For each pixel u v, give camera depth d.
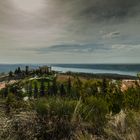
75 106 3.96
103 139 3.11
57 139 3.29
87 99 4.41
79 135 3.23
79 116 3.65
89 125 3.51
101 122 3.60
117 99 4.79
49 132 3.36
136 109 4.33
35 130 3.39
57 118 3.57
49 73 99.69
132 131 3.05
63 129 3.43
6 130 3.31
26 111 3.82
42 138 3.32
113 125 3.38
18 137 3.27
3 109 3.88
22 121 3.45
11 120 3.46
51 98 4.17
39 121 3.51
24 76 106.00
